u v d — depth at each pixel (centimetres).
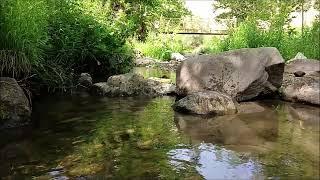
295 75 749
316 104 616
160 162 367
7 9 559
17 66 575
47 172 343
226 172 341
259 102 652
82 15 900
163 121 519
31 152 394
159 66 1202
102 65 923
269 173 337
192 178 329
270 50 685
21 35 574
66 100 645
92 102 634
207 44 1972
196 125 499
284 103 642
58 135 451
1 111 482
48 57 726
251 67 670
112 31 978
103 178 330
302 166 352
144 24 1742
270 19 1243
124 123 507
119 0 1554
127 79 723
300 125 495
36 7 626
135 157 380
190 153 391
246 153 388
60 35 789
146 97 691
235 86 662
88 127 486
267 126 491
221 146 411
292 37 1159
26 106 508
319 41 1015
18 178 330
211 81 679
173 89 730
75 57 855
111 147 410
